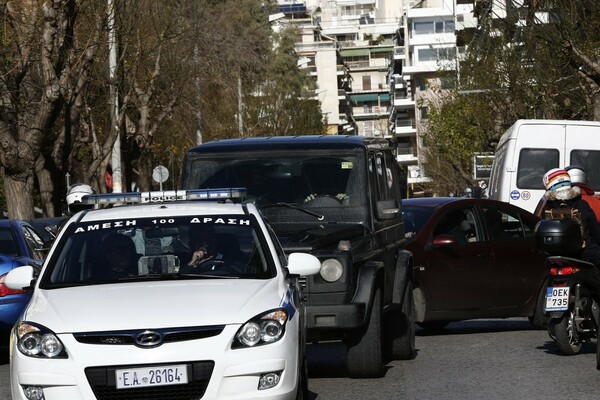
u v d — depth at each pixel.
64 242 16.03
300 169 21.45
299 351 14.60
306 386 15.89
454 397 18.16
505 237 27.16
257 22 146.75
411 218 26.66
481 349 24.25
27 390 13.47
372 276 19.48
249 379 13.47
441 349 24.55
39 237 29.41
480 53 91.00
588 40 55.69
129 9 66.38
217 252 15.76
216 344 13.45
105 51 68.75
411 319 23.09
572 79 64.50
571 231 21.27
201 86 82.69
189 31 78.50
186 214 16.45
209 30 83.56
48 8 53.50
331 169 21.36
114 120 67.69
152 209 16.72
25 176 55.31
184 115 84.94
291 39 158.12
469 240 26.66
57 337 13.48
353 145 21.45
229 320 13.64
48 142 63.31
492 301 26.69
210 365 13.40
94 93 74.06
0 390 20.67
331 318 18.89
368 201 21.08
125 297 14.21
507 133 42.72
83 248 15.87
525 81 74.62
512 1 67.75
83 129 78.62
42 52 53.91
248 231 16.14
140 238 16.00
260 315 13.83
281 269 15.59
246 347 13.55
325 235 19.42
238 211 16.64
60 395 13.28
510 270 26.94
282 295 14.57
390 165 23.91
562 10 56.75
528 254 27.22
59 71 55.31
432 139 136.88
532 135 40.22
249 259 15.66
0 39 54.78
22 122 55.53
